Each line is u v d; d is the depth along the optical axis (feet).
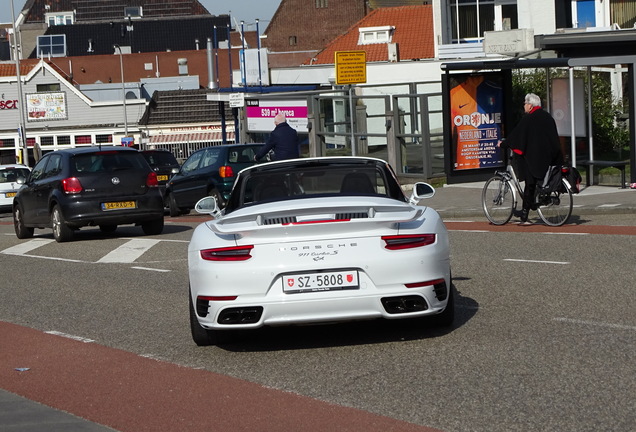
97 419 21.24
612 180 71.46
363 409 20.89
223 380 24.32
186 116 274.36
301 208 26.30
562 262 40.81
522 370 23.39
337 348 27.27
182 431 19.98
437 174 84.38
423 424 19.51
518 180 55.47
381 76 146.72
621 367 23.18
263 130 110.22
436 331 28.53
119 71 334.44
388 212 26.71
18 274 49.03
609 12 104.78
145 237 64.95
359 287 25.63
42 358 28.30
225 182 82.58
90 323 33.68
